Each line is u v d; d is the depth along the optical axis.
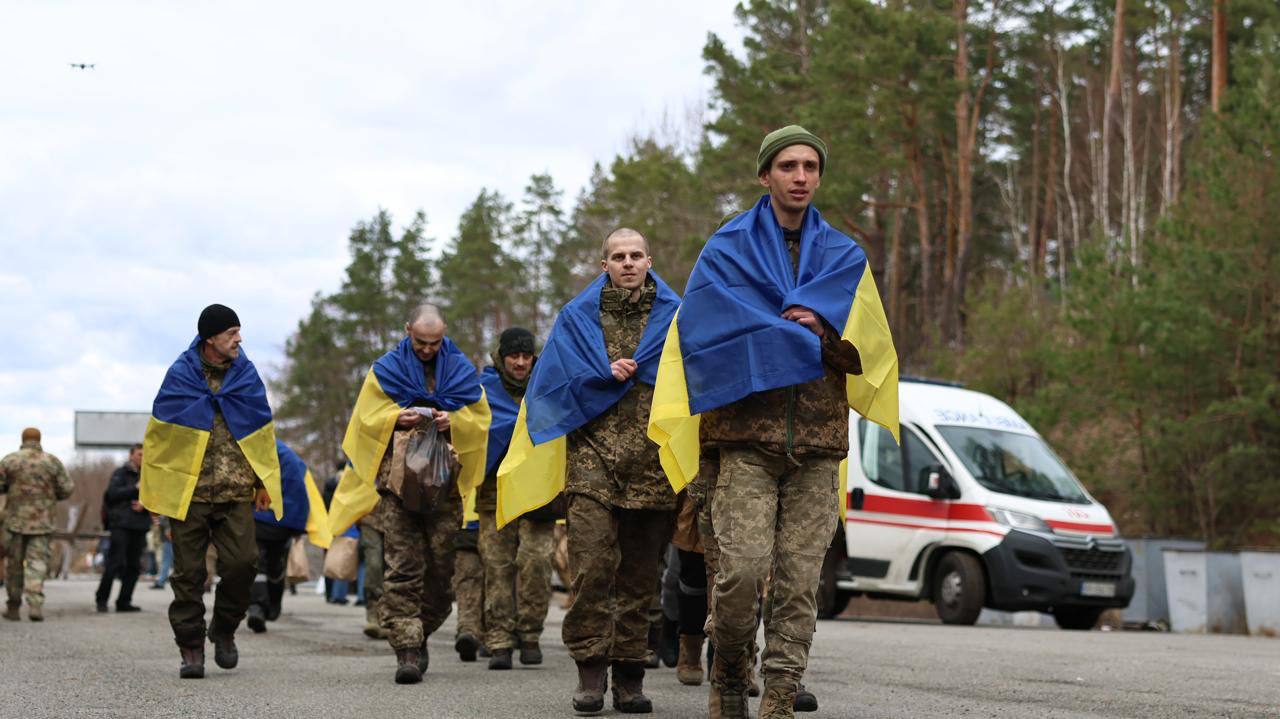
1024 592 16.75
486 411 8.98
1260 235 22.50
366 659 10.27
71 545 40.78
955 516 17.28
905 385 18.52
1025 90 51.00
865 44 37.69
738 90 38.88
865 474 18.22
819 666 9.83
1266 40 24.41
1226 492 22.98
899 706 7.33
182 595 8.60
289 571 15.63
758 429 5.41
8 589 15.45
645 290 6.99
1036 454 18.14
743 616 5.53
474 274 72.00
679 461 5.65
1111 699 7.76
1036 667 9.86
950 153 48.47
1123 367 23.55
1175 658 10.94
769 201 5.72
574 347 6.90
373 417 8.62
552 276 64.19
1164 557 18.14
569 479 6.86
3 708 7.09
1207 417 22.34
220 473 8.57
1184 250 22.70
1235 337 22.55
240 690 7.93
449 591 8.85
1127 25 50.56
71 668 9.34
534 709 7.05
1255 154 23.17
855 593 18.44
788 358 5.30
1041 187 61.00
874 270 43.22
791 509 5.53
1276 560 16.30
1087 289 24.39
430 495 8.43
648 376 6.84
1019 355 29.19
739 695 5.95
